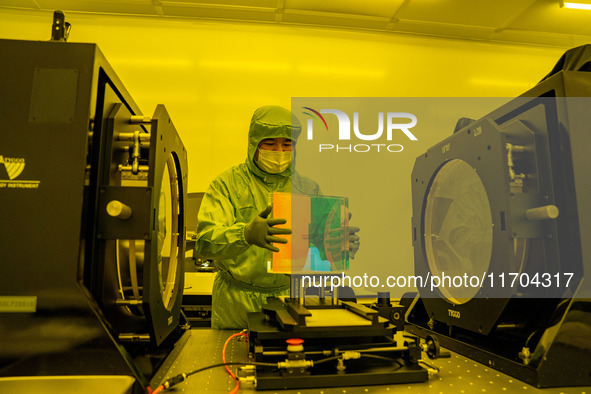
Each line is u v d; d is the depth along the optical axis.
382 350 0.72
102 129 0.70
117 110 0.76
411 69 3.31
